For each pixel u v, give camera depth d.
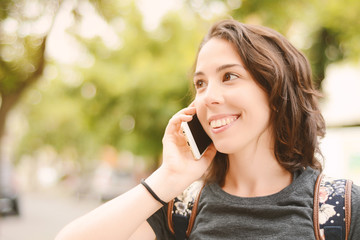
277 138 1.42
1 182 10.95
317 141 1.49
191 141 1.43
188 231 1.46
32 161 33.38
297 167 1.40
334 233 1.25
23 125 28.44
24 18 7.62
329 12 8.17
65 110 18.09
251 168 1.43
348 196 1.28
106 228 1.34
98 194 17.77
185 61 10.31
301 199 1.31
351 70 8.58
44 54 8.42
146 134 10.16
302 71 1.48
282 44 1.44
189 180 1.43
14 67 8.52
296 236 1.25
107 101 11.72
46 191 31.50
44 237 8.76
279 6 7.70
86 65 11.94
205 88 1.45
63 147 28.39
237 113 1.35
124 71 11.45
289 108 1.41
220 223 1.35
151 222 1.48
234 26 1.42
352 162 7.33
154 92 9.96
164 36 11.12
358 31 8.16
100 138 12.28
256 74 1.36
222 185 1.52
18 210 11.34
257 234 1.29
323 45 8.39
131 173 16.88
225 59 1.37
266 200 1.35
